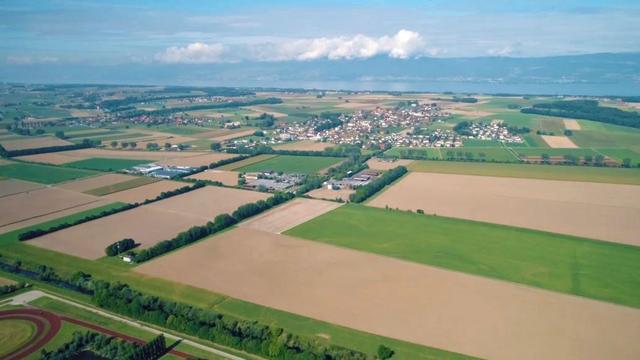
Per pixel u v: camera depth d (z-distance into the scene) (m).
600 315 145.38
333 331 138.38
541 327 138.75
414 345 130.62
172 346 135.50
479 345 130.12
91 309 156.12
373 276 173.62
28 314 152.88
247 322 140.88
